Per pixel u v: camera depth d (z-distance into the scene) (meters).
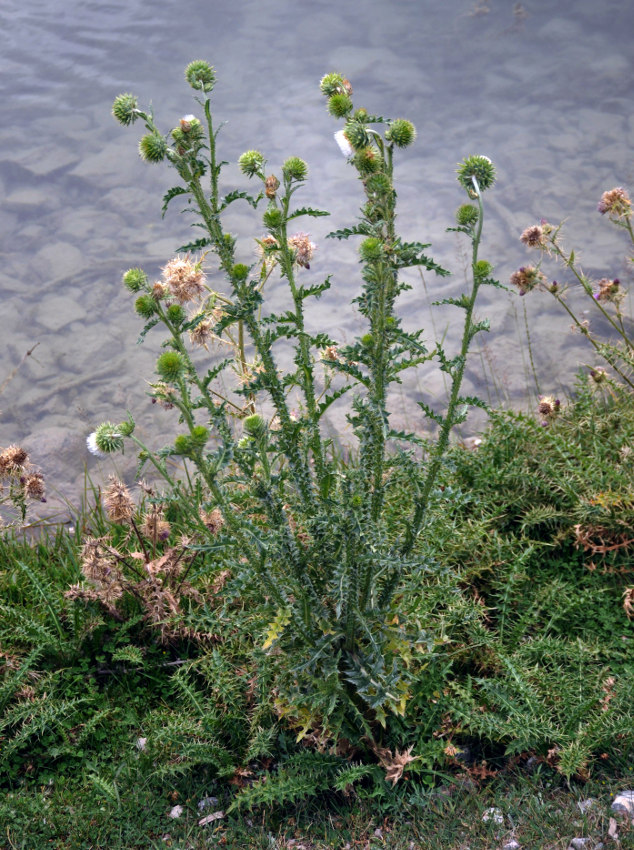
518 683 1.90
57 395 3.68
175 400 1.58
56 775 1.96
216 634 2.17
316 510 1.77
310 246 2.14
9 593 2.36
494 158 5.02
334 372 2.18
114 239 4.60
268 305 4.04
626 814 1.68
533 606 2.16
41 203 4.97
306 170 1.66
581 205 4.50
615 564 2.32
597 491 2.38
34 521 3.01
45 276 4.39
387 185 1.54
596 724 1.81
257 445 1.69
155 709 2.10
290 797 1.78
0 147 5.55
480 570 2.26
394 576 1.80
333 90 1.64
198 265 2.20
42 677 2.10
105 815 1.81
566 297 3.94
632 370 2.97
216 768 1.94
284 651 1.83
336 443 3.04
